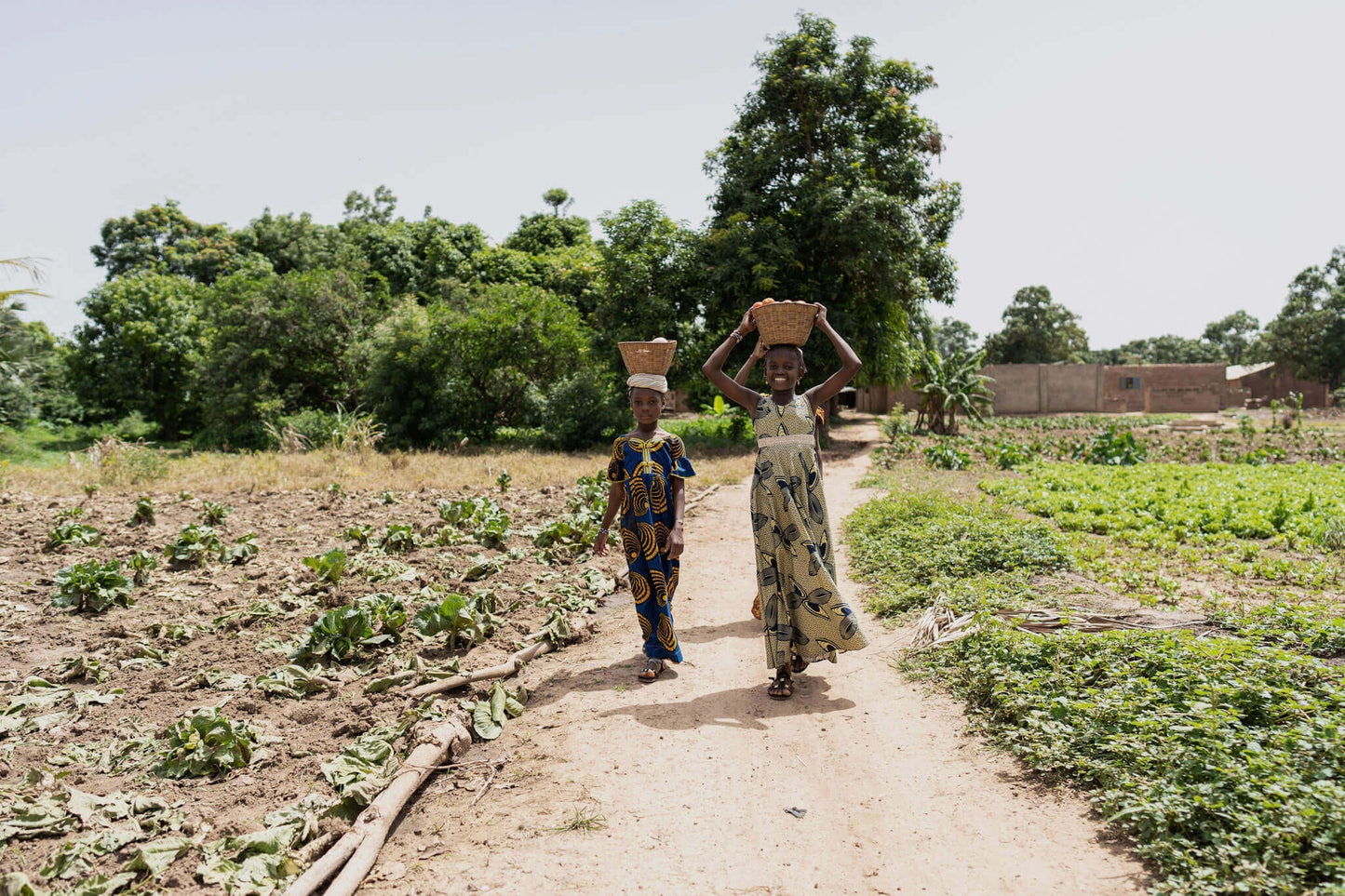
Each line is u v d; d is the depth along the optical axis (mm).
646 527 4797
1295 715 3396
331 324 30016
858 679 4758
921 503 9555
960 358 28516
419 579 7074
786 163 24000
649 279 24422
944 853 2918
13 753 3828
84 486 12531
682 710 4340
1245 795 2797
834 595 4391
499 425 27031
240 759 3711
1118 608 5555
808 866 2875
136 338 37312
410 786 3447
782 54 23516
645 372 4844
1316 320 54531
